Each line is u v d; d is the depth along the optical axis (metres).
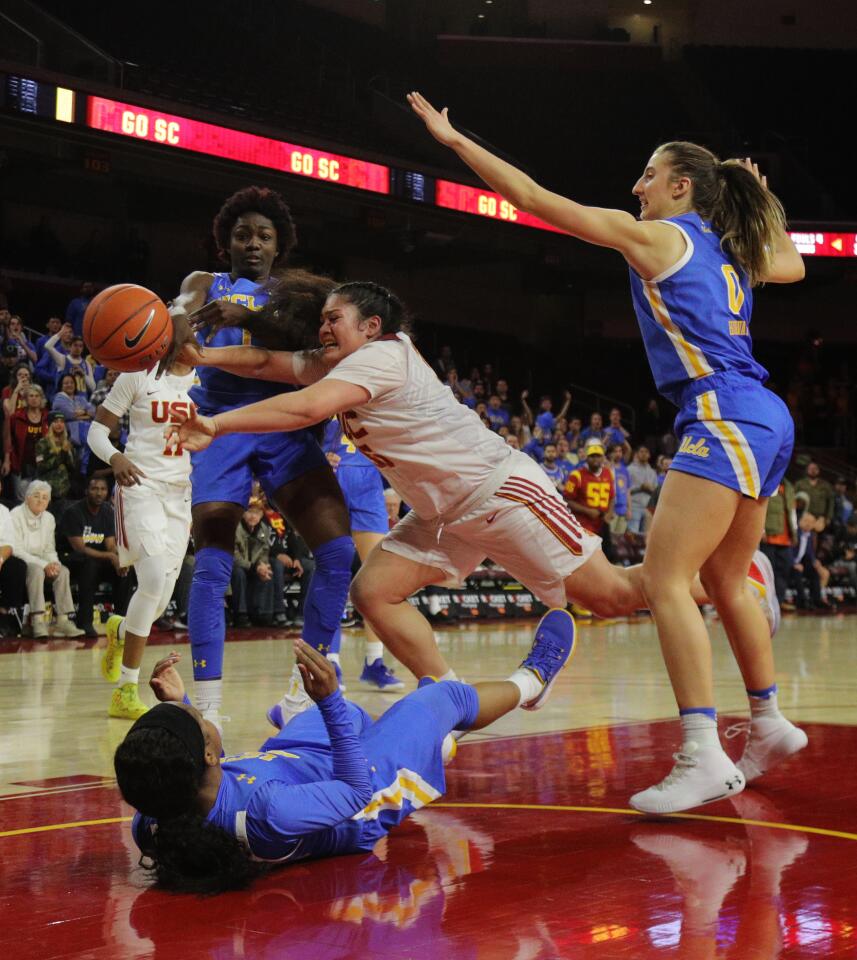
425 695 3.12
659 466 16.78
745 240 3.55
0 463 11.37
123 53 19.73
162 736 2.57
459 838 3.07
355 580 3.84
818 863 2.79
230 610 11.66
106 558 10.22
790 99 25.27
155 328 3.33
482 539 3.74
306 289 3.99
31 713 5.55
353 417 3.58
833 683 6.86
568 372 23.70
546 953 2.14
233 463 4.56
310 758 2.89
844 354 25.44
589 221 3.36
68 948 2.19
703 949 2.15
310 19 23.16
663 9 25.00
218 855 2.57
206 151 15.77
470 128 23.98
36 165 16.11
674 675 3.39
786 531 14.95
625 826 3.21
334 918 2.37
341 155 17.38
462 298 23.84
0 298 15.09
